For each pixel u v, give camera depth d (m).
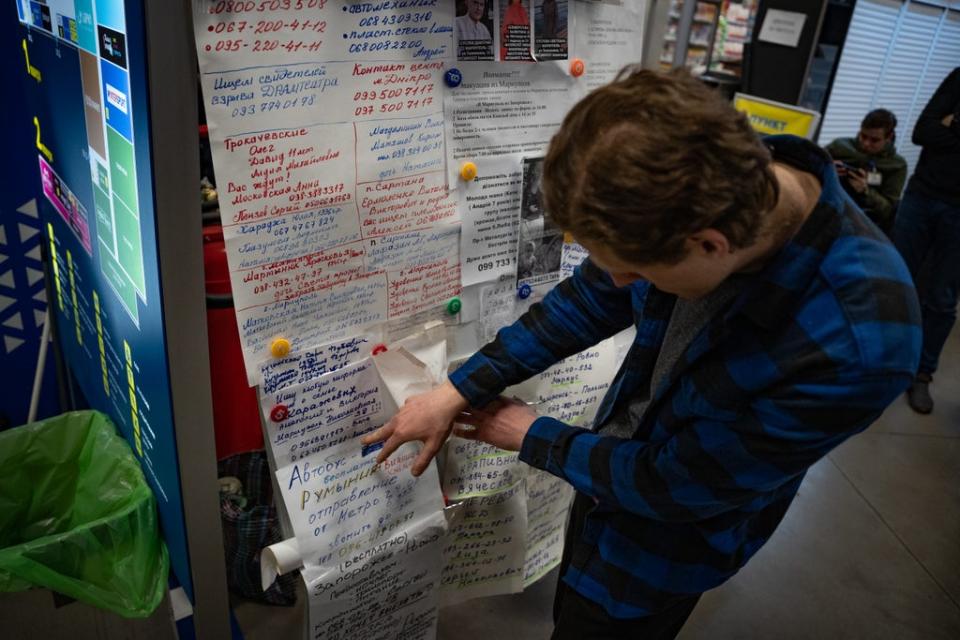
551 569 1.82
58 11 1.11
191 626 1.22
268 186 0.89
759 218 0.62
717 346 0.79
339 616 1.18
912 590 1.99
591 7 1.21
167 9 0.74
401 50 0.95
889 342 0.68
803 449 0.74
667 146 0.56
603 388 1.52
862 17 3.73
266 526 1.53
